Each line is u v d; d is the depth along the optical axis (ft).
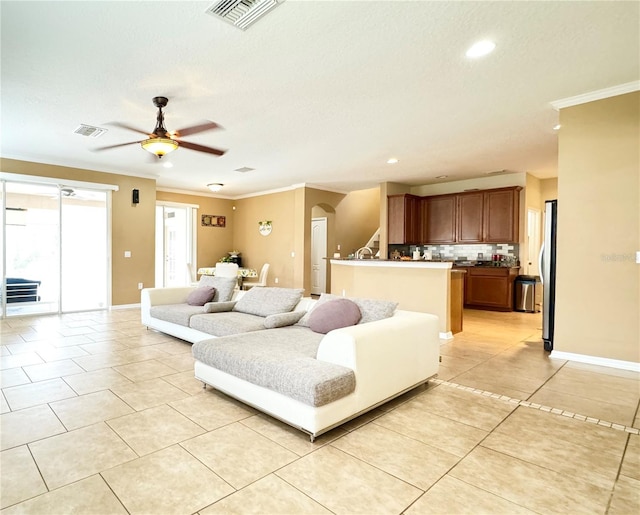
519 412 8.14
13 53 8.63
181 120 13.12
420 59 8.95
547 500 5.23
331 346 7.64
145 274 22.89
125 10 7.06
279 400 7.20
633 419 7.80
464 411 8.20
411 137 15.11
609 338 11.23
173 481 5.60
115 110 12.19
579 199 11.53
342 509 5.03
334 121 13.21
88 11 7.08
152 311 15.28
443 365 11.56
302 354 8.23
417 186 27.02
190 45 8.30
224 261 29.68
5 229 18.53
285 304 12.42
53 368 10.90
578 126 11.45
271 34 7.88
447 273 15.12
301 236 25.75
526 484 5.59
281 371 7.15
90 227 21.08
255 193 29.60
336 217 29.48
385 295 17.40
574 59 8.99
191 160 19.04
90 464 6.03
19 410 8.04
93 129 14.12
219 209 30.71
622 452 6.51
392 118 12.94
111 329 16.33
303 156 18.17
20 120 13.19
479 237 23.61
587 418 7.85
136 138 15.30
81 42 8.17
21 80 10.02
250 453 6.42
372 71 9.53
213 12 7.14
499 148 16.79
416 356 9.07
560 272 11.99
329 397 6.75
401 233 24.73
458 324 16.42
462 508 5.06
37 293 19.52
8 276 18.72
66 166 19.94
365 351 7.53
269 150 17.07
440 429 7.36
